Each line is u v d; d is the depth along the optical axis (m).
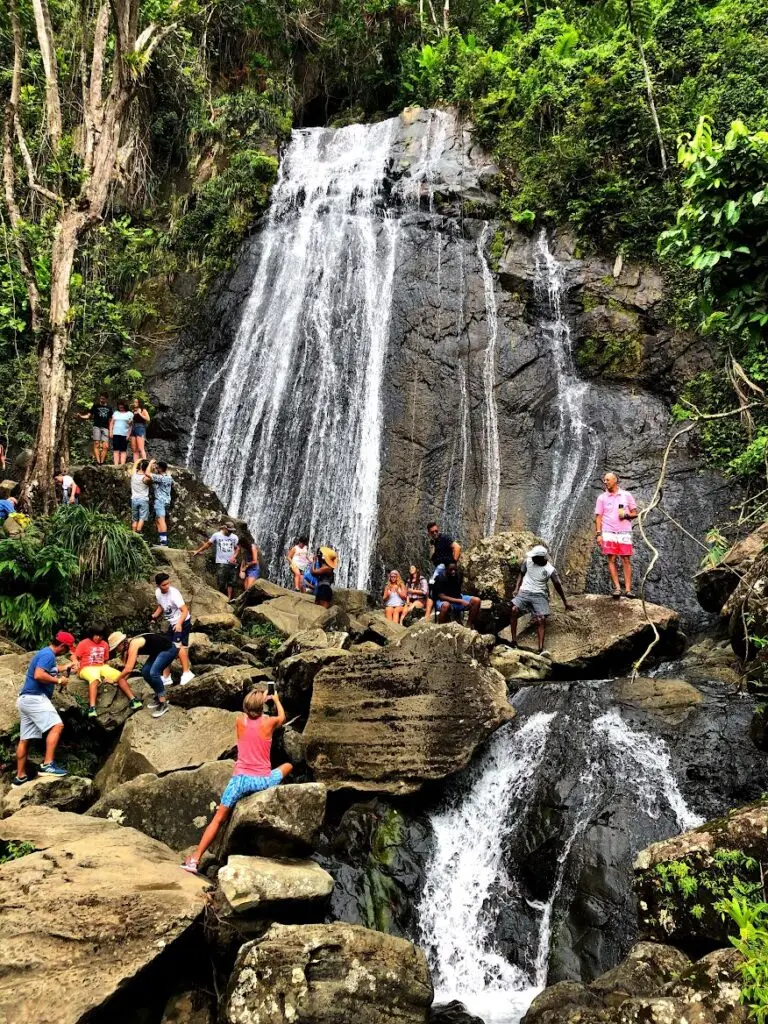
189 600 12.67
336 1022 5.30
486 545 13.12
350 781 8.21
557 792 8.01
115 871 6.18
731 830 5.76
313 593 14.70
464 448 16.75
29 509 13.14
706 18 20.38
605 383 16.67
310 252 20.44
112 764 8.74
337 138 23.12
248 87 24.73
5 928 5.52
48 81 15.35
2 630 10.91
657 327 16.67
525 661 10.41
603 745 8.30
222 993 5.72
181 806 7.62
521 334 17.66
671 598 13.29
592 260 17.95
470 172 20.34
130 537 12.45
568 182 18.75
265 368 19.27
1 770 8.84
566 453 16.09
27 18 19.64
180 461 18.75
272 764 8.91
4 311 18.52
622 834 7.42
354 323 18.94
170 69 23.50
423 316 18.38
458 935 7.39
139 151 23.14
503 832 7.95
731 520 13.70
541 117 19.97
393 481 16.80
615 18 20.66
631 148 18.64
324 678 9.07
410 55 25.39
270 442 18.34
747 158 6.22
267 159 22.19
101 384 18.56
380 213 20.36
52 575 11.23
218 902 6.00
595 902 7.01
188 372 19.78
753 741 7.73
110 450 17.48
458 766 8.00
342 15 25.97
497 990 7.00
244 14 25.05
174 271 21.44
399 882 7.47
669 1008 4.73
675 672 9.80
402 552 16.05
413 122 22.14
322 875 6.47
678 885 5.74
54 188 17.44
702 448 14.83
